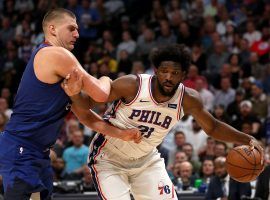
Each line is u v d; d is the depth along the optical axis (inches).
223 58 439.5
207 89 411.5
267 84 416.2
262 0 484.7
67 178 318.3
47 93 153.4
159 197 171.2
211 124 171.8
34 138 155.9
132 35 487.8
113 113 167.6
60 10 157.6
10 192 153.8
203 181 298.8
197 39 460.4
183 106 166.7
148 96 161.6
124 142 167.9
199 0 480.7
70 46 158.7
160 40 460.4
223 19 469.7
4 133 158.7
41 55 151.2
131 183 174.2
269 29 453.7
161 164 174.9
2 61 486.9
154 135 167.3
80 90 150.3
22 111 155.6
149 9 514.6
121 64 440.8
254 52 438.6
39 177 157.9
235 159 172.2
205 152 334.3
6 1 536.4
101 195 169.2
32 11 527.5
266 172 270.5
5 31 513.7
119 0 523.5
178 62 157.3
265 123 369.1
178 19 473.4
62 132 376.2
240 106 376.8
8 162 155.3
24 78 155.0
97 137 174.4
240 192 271.4
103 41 484.7
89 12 502.3
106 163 171.3
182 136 336.5
